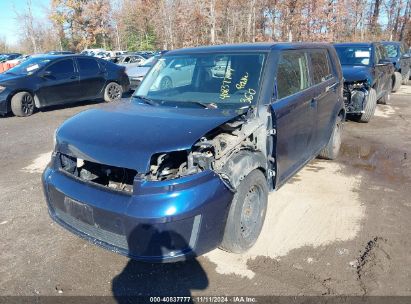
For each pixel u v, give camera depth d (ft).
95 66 38.96
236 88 12.47
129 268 10.76
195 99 12.62
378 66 28.91
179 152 9.80
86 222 9.85
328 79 17.07
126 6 167.63
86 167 11.62
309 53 15.58
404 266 10.54
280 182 12.92
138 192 8.95
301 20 88.07
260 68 12.64
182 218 8.75
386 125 27.17
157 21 143.02
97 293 9.80
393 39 114.52
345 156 20.24
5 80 32.68
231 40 123.13
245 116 11.16
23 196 15.78
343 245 11.61
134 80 45.85
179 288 9.91
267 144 11.88
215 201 9.24
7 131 27.99
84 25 167.84
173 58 14.64
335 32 93.40
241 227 10.63
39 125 29.99
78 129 10.68
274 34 96.73
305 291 9.66
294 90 13.75
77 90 37.24
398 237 12.01
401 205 14.26
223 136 10.64
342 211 13.79
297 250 11.39
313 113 14.99
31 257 11.35
